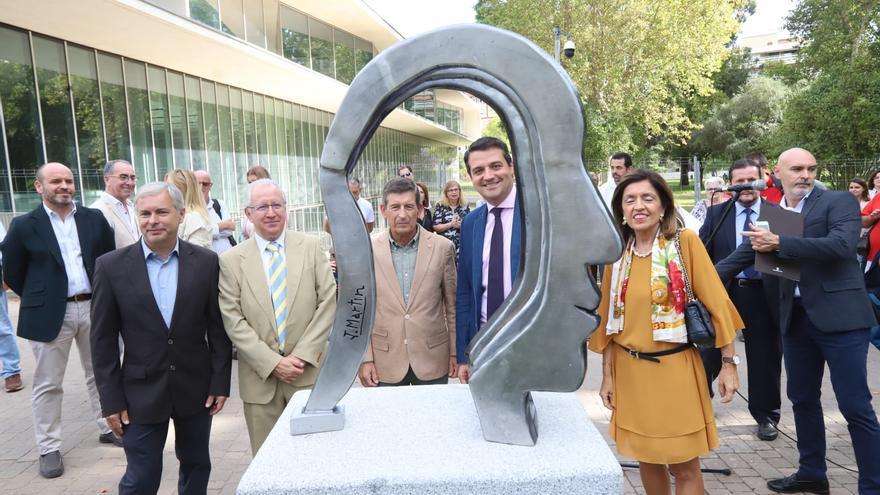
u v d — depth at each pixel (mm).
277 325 2486
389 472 1596
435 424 1896
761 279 3377
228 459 3459
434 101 24031
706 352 3309
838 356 2590
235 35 10445
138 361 2273
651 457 2088
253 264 2498
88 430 3891
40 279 3271
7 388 4664
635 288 2133
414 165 27219
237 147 12273
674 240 2102
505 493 1580
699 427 2072
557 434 1813
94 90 8477
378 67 1681
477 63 1633
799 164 2791
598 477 1585
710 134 25875
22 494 3057
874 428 2535
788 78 18047
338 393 1871
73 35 7848
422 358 2689
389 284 2723
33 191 7512
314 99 15242
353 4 14055
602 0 16875
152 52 9062
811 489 2844
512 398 1740
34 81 7539
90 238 3455
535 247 1769
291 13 13617
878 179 6320
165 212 2230
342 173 1770
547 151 1628
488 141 2328
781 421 3795
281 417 1992
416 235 2791
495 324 1796
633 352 2129
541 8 17281
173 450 3588
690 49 18250
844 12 14320
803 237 2697
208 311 2416
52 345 3295
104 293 2248
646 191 2061
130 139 9117
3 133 7148
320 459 1677
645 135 21172
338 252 1818
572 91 1598
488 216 2457
